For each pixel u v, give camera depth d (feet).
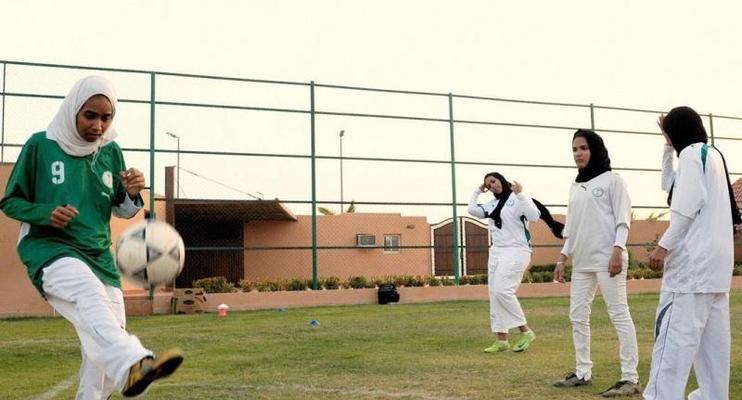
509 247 25.35
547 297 60.23
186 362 23.36
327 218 91.09
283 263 89.15
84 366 12.05
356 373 20.62
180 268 12.60
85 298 10.77
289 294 54.19
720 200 13.37
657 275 68.74
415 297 57.93
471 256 76.43
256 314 46.57
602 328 32.09
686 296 13.26
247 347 27.40
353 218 90.89
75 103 11.89
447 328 33.88
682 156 13.44
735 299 49.49
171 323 39.70
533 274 65.05
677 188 13.34
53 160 12.03
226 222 91.91
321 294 55.26
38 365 23.53
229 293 52.03
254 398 16.93
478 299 59.82
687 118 13.91
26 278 46.32
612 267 17.44
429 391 17.65
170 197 55.21
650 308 43.50
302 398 16.87
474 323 36.40
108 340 10.32
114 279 12.21
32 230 11.71
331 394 17.35
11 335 33.22
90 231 12.04
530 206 25.49
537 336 29.78
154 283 12.36
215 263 91.20
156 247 12.25
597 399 16.70
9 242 46.21
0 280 45.85
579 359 18.56
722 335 13.56
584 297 18.51
